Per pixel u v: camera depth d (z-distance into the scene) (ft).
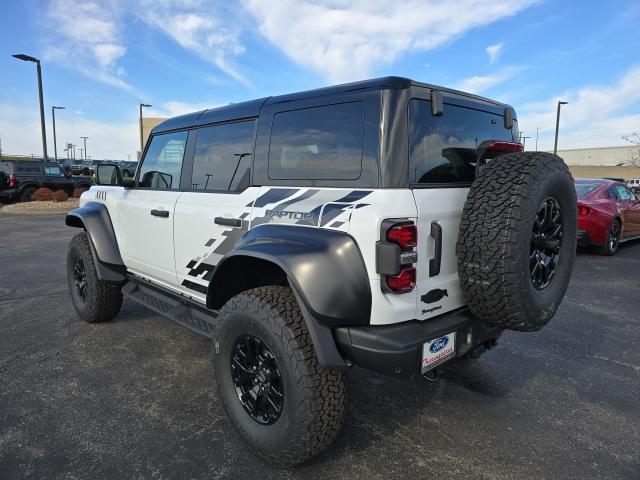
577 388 11.30
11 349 13.37
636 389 11.28
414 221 7.57
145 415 9.90
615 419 9.91
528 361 12.85
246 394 8.68
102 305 14.83
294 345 7.57
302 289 7.39
